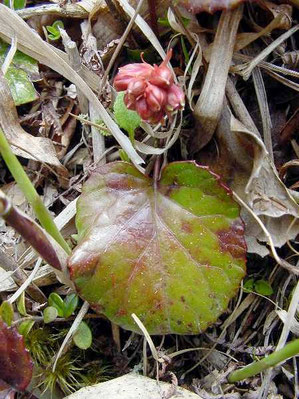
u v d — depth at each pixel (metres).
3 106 0.16
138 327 0.14
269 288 0.16
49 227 0.13
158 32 0.16
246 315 0.16
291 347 0.12
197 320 0.14
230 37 0.14
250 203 0.15
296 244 0.16
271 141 0.16
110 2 0.16
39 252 0.11
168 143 0.15
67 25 0.17
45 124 0.17
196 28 0.15
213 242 0.14
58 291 0.16
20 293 0.14
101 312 0.14
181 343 0.16
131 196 0.15
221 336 0.15
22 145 0.16
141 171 0.15
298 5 0.15
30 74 0.16
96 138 0.16
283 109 0.17
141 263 0.14
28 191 0.12
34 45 0.16
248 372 0.14
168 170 0.14
